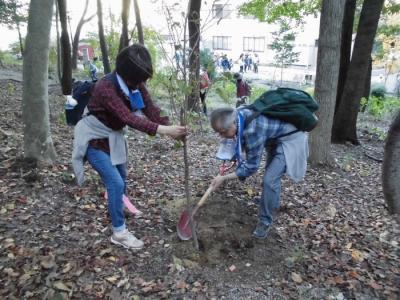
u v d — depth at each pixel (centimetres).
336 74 576
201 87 322
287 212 425
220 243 349
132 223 371
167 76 299
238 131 309
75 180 441
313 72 3138
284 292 294
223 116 304
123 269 304
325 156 608
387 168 243
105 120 299
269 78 3067
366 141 944
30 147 459
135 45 279
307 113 320
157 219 384
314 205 454
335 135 866
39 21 431
